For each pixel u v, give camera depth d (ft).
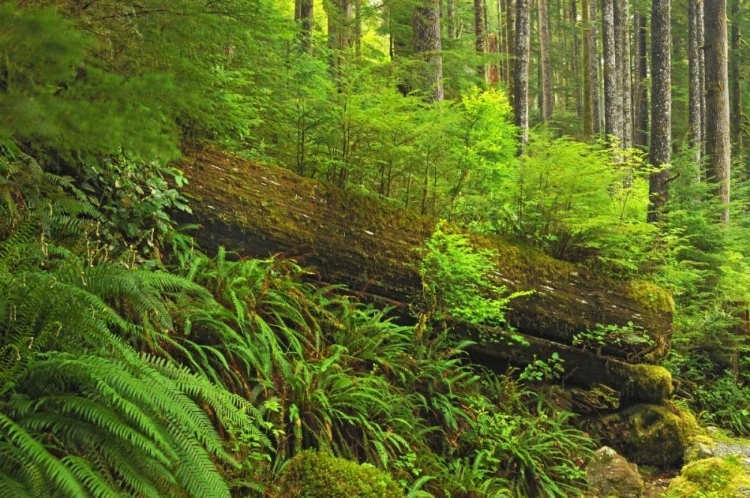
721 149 35.81
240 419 11.75
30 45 9.22
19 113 8.93
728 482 19.04
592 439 21.21
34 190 14.08
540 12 81.35
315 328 17.39
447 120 22.90
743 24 80.02
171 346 13.97
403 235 20.38
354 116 20.68
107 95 10.51
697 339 29.86
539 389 21.50
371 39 44.34
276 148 22.12
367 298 19.70
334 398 15.17
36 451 8.24
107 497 8.44
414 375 18.21
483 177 25.66
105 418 9.08
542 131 27.12
